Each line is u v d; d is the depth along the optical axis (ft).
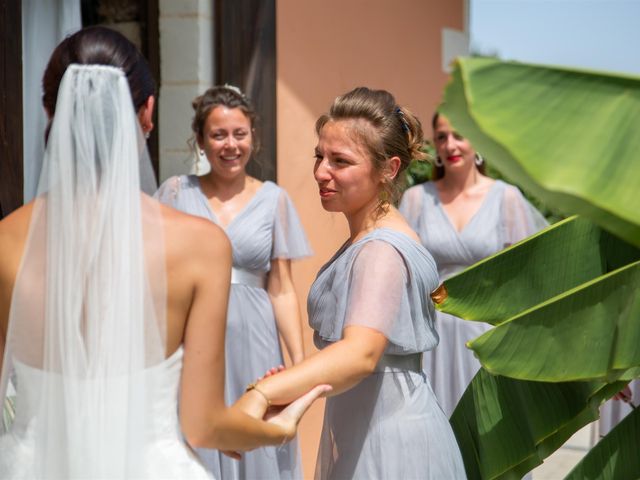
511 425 8.99
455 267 16.58
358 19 20.80
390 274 8.77
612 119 5.25
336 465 9.25
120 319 7.11
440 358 15.85
